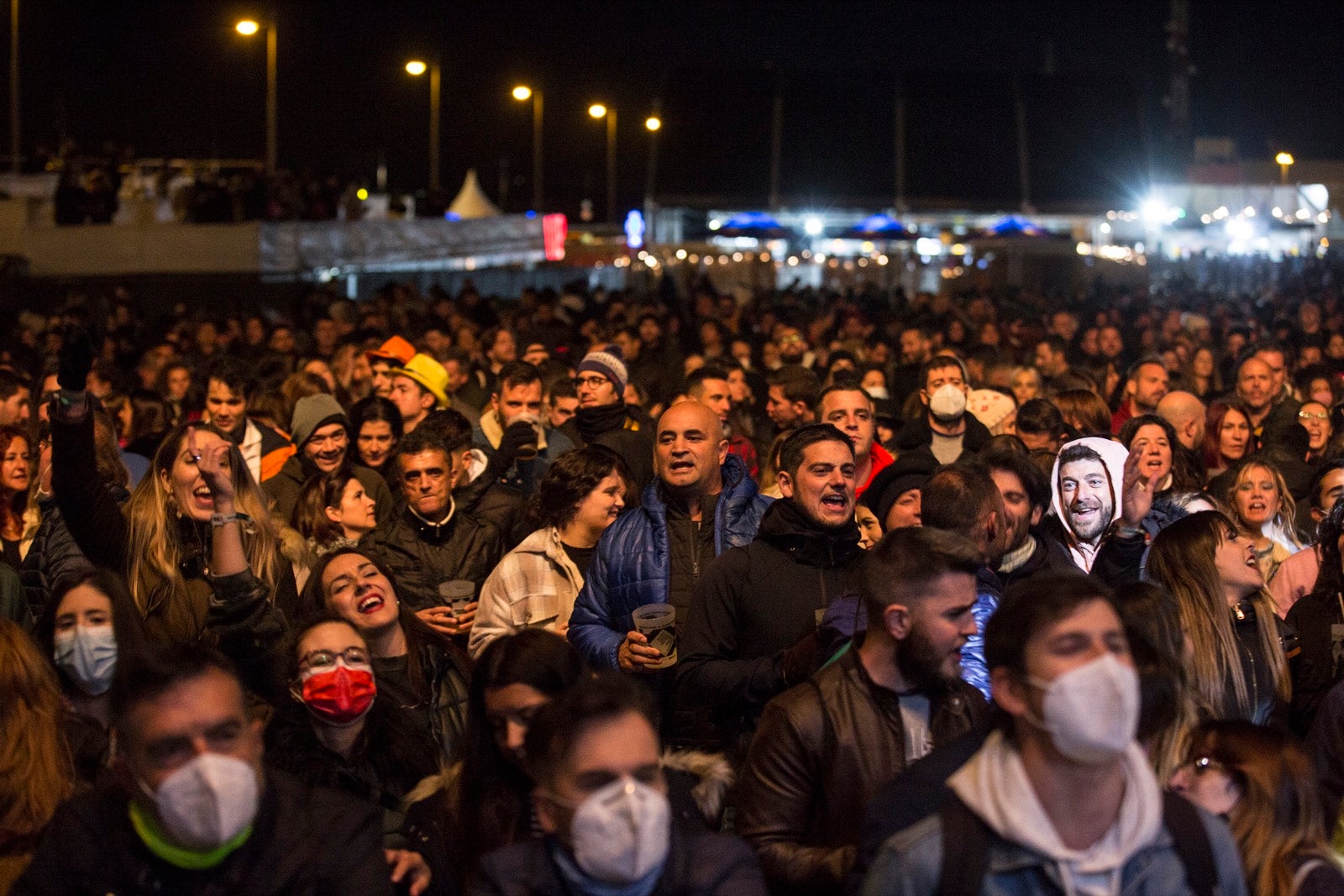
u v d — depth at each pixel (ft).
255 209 97.81
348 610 16.29
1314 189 147.23
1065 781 9.76
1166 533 17.19
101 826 10.91
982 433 28.12
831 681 13.19
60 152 126.72
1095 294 104.94
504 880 10.70
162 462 18.13
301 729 14.25
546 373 35.42
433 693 16.79
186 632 17.62
